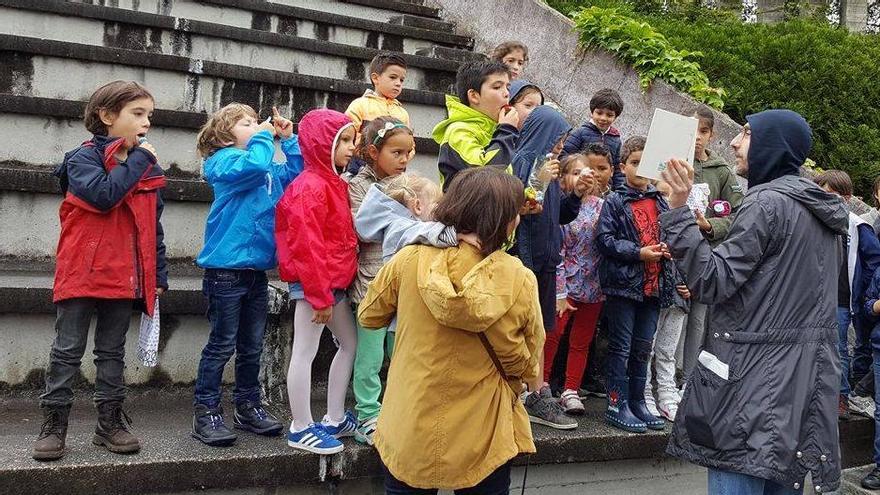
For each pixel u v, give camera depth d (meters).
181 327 3.52
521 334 2.41
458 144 3.24
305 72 6.09
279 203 3.03
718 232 4.07
